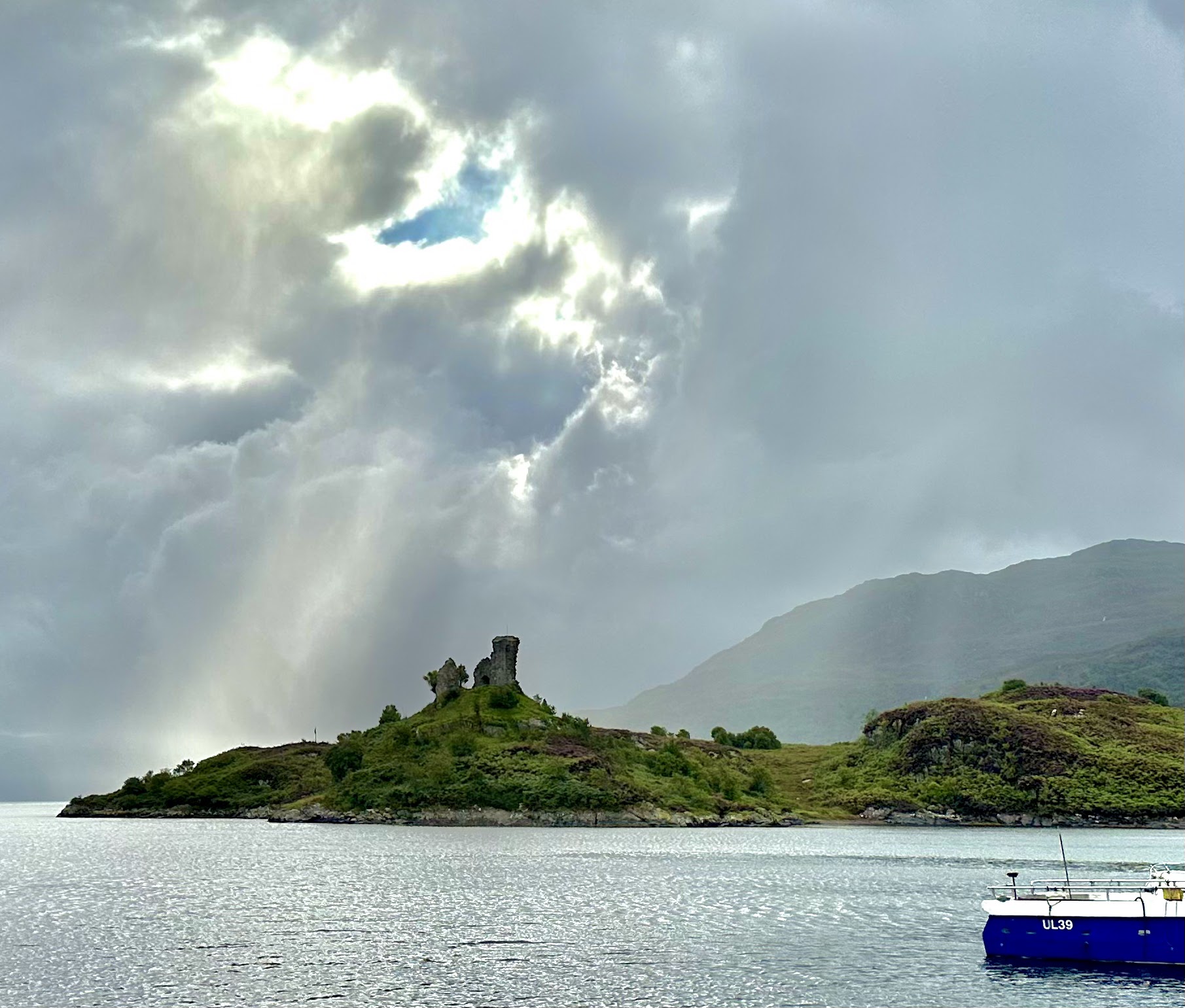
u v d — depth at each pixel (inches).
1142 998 3002.0
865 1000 2984.7
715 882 5974.4
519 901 4953.3
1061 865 7303.2
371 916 4441.4
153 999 2940.5
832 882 6013.8
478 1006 2878.9
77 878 5984.3
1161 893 3366.1
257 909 4662.9
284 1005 2874.0
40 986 3093.0
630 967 3400.6
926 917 4562.0
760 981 3213.6
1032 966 3398.1
